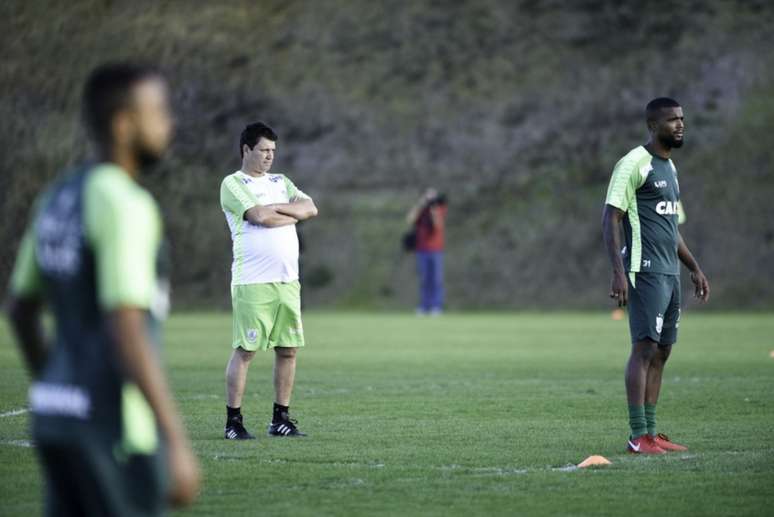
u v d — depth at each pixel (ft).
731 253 398.62
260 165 122.52
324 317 364.99
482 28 484.33
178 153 456.45
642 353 110.01
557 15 483.92
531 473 98.53
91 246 47.50
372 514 81.76
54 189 49.21
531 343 258.37
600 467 101.45
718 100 441.27
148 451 48.11
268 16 495.41
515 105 458.09
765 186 411.54
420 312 380.37
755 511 82.94
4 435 120.16
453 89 466.70
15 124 448.24
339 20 492.13
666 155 110.93
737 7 472.03
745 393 160.86
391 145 452.35
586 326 317.01
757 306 382.63
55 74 464.24
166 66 472.03
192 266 424.87
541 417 136.98
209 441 118.32
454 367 203.41
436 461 105.09
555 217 423.23
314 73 475.31
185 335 284.00
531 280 410.11
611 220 109.09
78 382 47.47
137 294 46.60
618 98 451.12
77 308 47.91
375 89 469.57
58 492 48.34
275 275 120.26
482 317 362.33
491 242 421.59
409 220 380.78
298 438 120.26
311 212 122.31
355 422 132.98
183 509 82.94
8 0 482.28
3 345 247.91
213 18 493.36
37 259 49.44
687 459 105.70
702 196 411.34
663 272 109.60
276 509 83.41
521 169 440.45
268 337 120.98
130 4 492.54
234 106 465.06
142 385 46.32
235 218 121.49
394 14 492.95
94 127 49.37
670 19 471.62
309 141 454.81
